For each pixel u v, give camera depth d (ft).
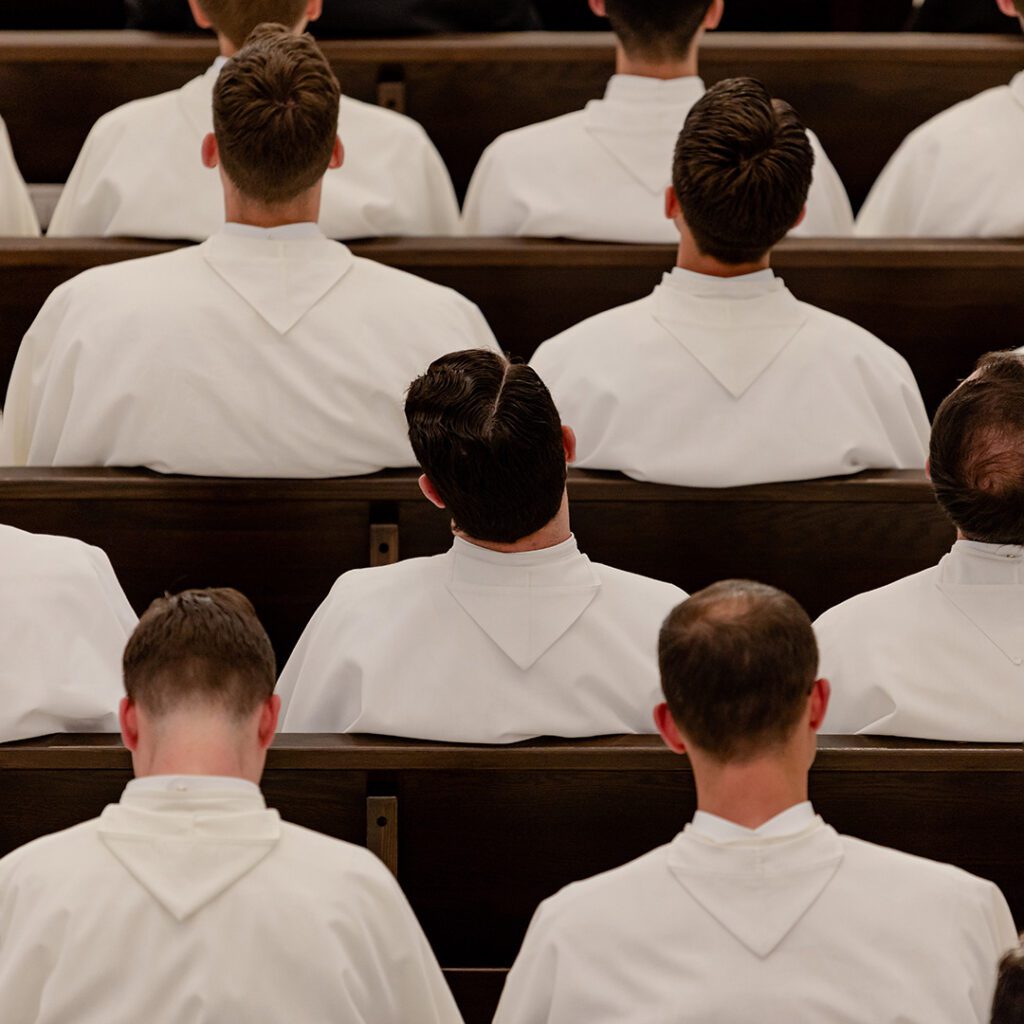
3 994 26.48
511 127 63.16
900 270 51.08
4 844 35.01
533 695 34.73
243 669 27.61
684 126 42.39
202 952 26.32
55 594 36.22
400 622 35.04
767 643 26.12
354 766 34.06
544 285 52.75
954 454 34.71
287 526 42.75
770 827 26.35
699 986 25.63
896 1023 25.58
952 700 35.09
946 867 27.09
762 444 42.93
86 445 42.70
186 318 42.29
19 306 50.93
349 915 26.99
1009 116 57.47
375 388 42.65
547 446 33.83
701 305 43.24
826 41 62.08
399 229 55.88
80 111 62.28
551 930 26.63
